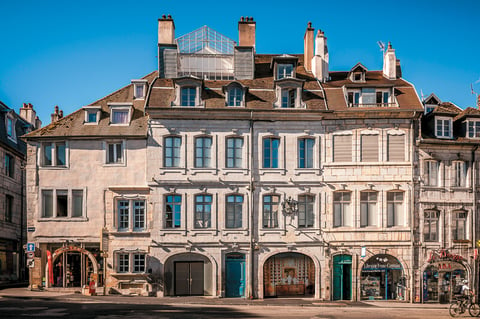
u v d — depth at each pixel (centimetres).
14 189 3406
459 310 2284
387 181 2794
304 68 3278
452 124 2919
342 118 2820
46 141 2830
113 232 2750
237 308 2347
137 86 3073
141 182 2805
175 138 2812
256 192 2792
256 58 3362
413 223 2784
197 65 3100
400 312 2355
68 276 2812
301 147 2845
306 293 2809
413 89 2983
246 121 2825
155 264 2719
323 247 2778
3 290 2770
